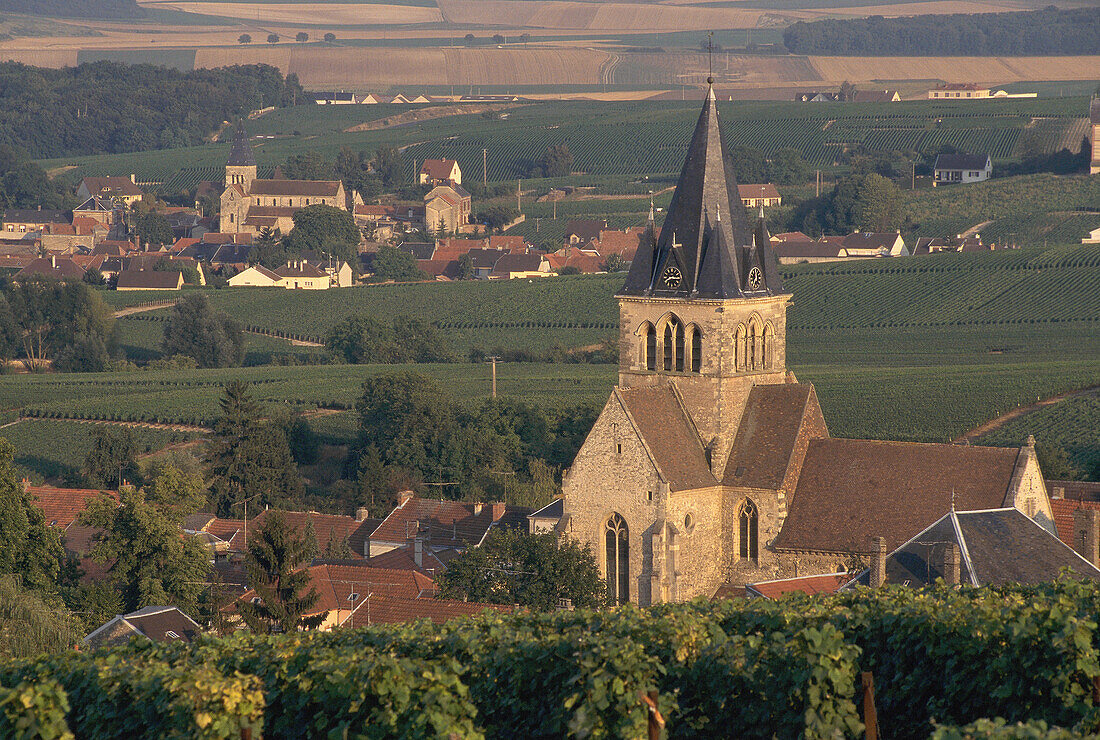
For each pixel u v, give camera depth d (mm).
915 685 122562
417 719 113938
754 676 118438
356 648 124250
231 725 114625
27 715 112062
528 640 124562
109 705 121750
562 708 119938
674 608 136125
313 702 121438
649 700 107812
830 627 114562
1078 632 111000
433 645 126938
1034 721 95750
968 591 138125
